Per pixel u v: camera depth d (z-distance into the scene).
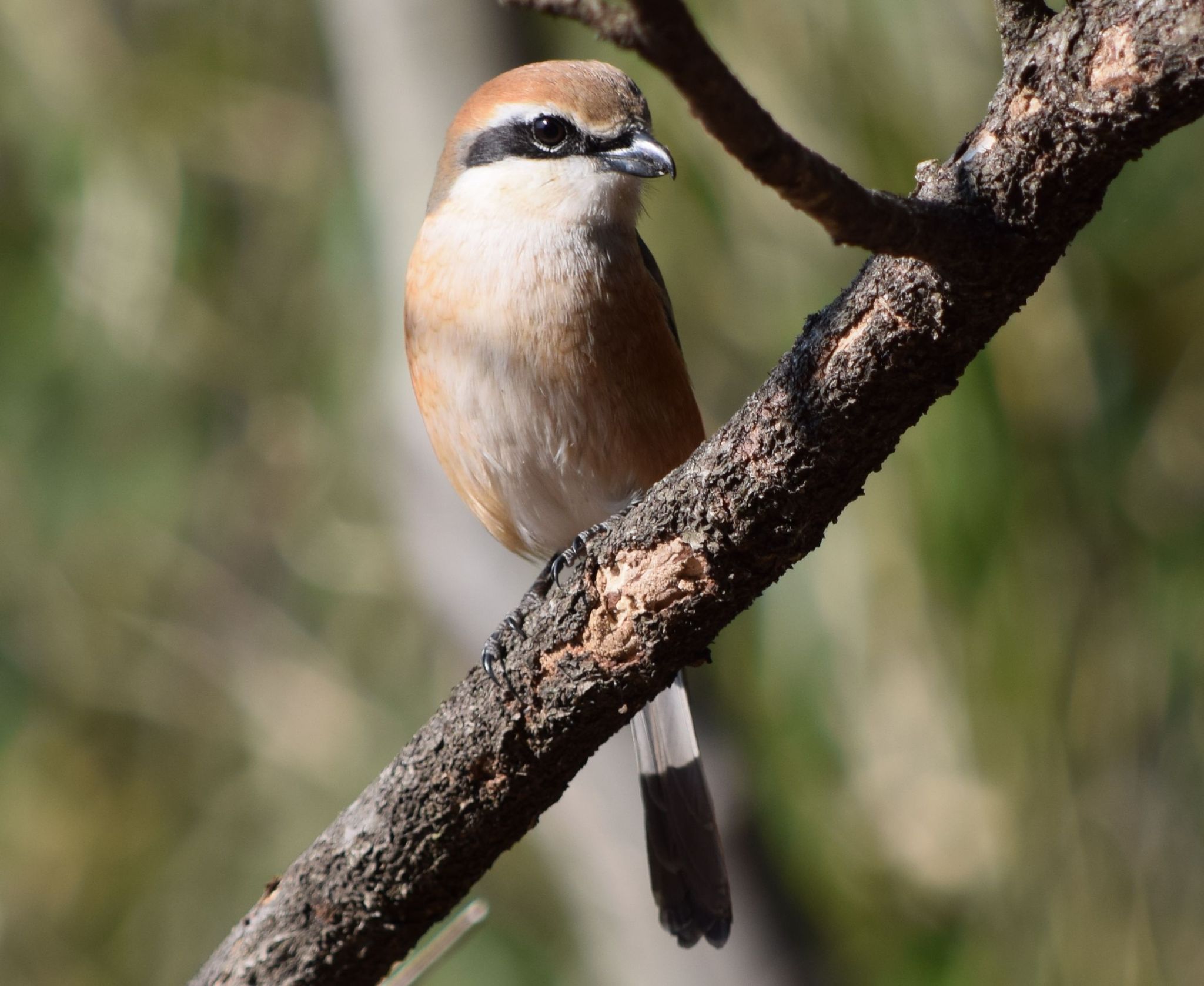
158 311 11.48
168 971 10.94
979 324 3.97
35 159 11.30
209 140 11.43
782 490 4.38
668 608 4.71
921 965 8.29
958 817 8.16
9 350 11.40
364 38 10.09
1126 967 7.29
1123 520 7.68
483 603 10.16
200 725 12.05
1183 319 7.87
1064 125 3.66
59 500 11.69
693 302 9.27
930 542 7.62
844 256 8.62
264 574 12.62
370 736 11.81
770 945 9.30
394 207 10.20
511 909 11.15
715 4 8.52
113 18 11.55
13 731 11.66
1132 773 7.51
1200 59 3.48
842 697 8.71
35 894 11.07
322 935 5.54
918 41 8.11
